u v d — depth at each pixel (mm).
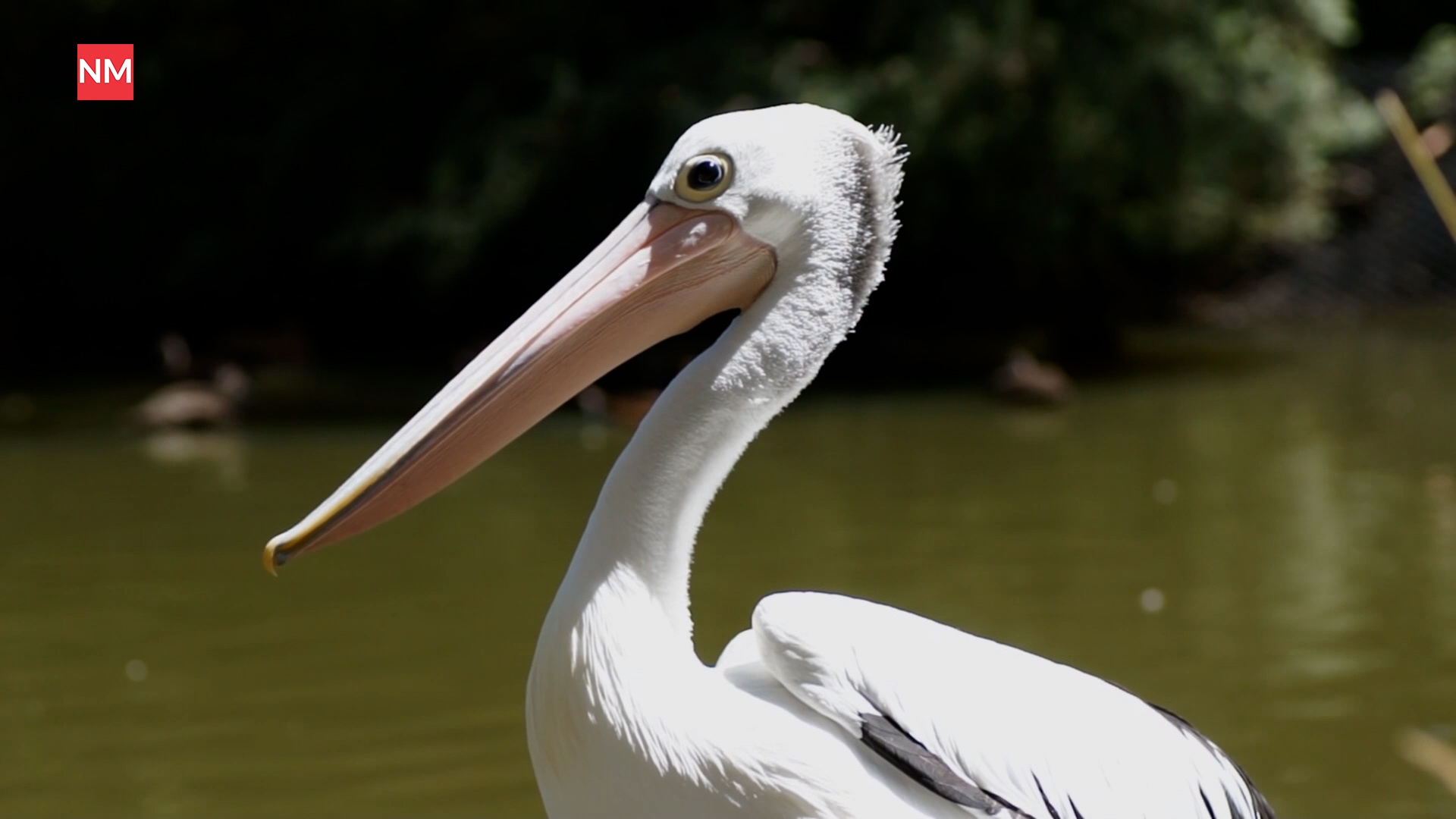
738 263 4145
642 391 21469
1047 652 8945
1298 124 21562
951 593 10211
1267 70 21203
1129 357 22781
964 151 20562
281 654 9484
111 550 12352
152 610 10547
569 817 3949
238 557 12000
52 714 8570
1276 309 26188
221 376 20297
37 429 19047
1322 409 17484
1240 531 11797
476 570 11359
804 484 14219
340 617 10266
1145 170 21188
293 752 7906
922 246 23969
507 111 23781
